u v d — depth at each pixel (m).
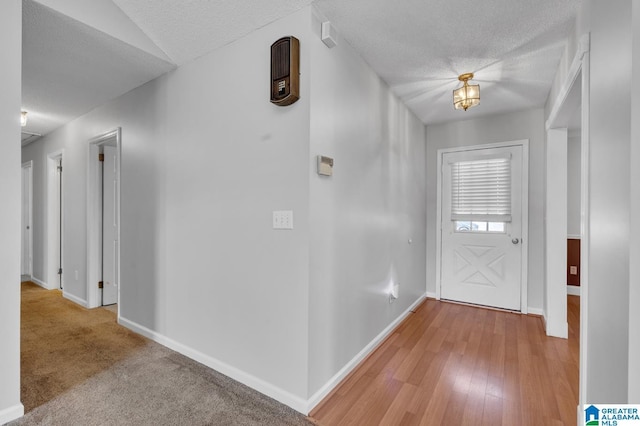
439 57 2.33
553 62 2.36
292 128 1.79
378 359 2.36
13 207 1.64
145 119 2.73
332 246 1.97
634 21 1.00
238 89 2.05
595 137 1.45
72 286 3.82
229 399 1.83
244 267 2.01
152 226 2.66
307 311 1.74
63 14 1.78
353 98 2.22
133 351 2.43
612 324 1.21
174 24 2.04
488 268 3.67
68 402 1.77
